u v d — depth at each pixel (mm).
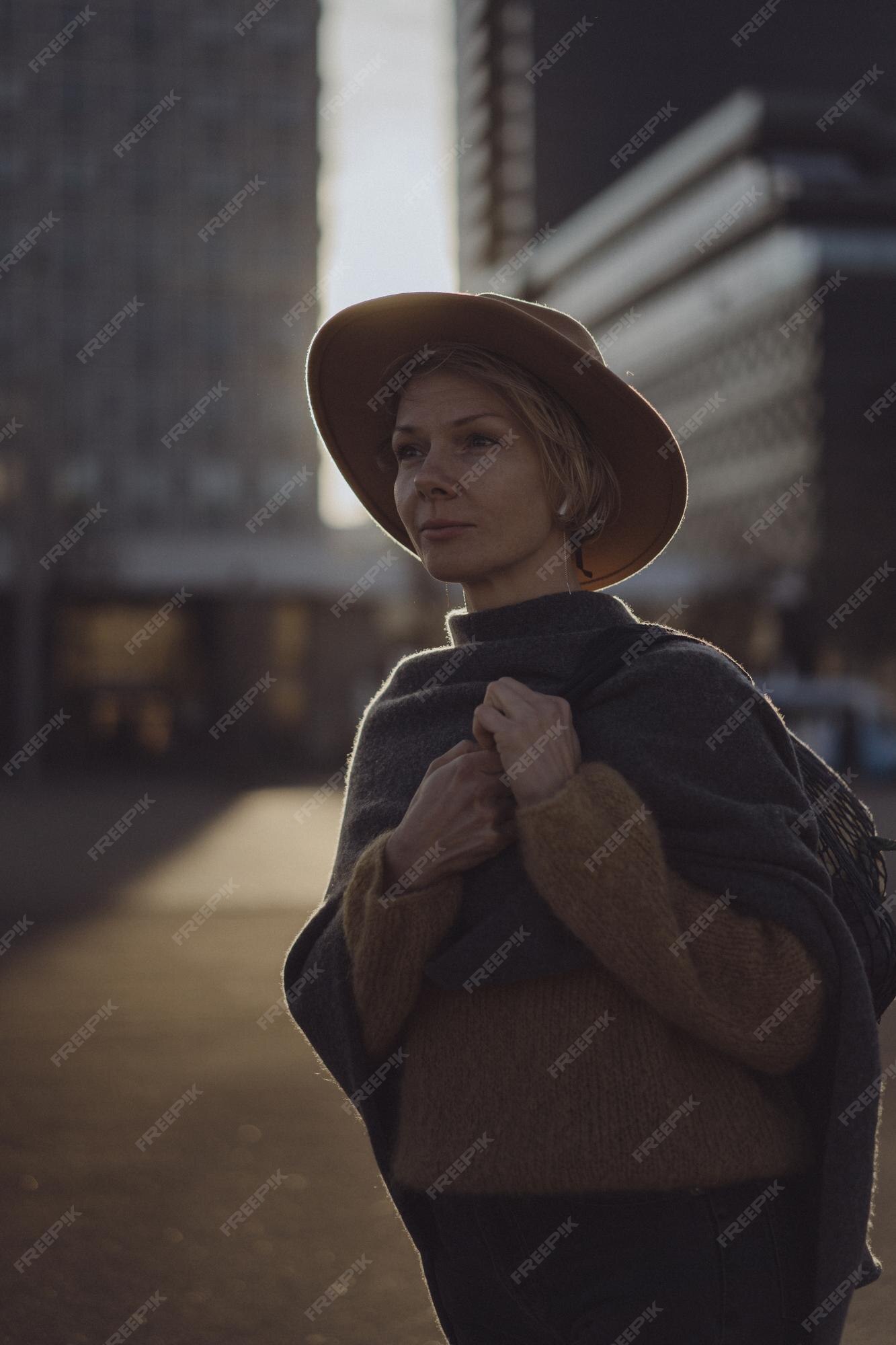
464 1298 1640
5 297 62938
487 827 1554
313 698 61656
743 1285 1492
